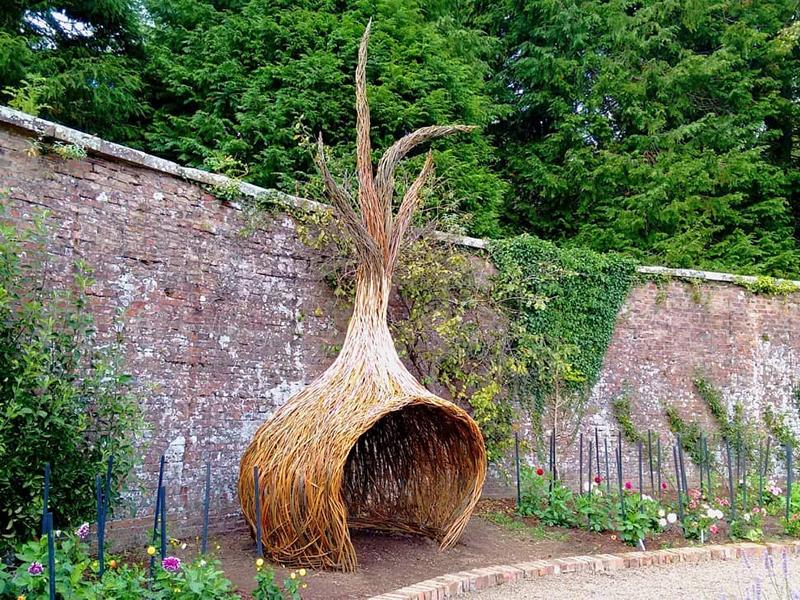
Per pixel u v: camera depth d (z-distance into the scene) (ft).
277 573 16.61
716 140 49.80
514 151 52.70
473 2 52.42
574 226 51.16
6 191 16.14
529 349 28.63
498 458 27.73
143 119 38.14
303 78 34.94
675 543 21.66
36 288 16.20
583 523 23.38
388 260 19.49
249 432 21.80
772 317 35.29
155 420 19.38
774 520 25.26
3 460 14.34
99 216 18.47
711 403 33.24
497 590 17.10
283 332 23.00
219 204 21.57
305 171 33.86
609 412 31.48
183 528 19.89
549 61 50.08
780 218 51.13
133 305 19.08
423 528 21.44
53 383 15.75
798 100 53.72
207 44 36.99
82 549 14.21
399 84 36.24
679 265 44.91
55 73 33.65
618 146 50.06
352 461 22.97
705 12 50.75
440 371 26.86
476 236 38.50
